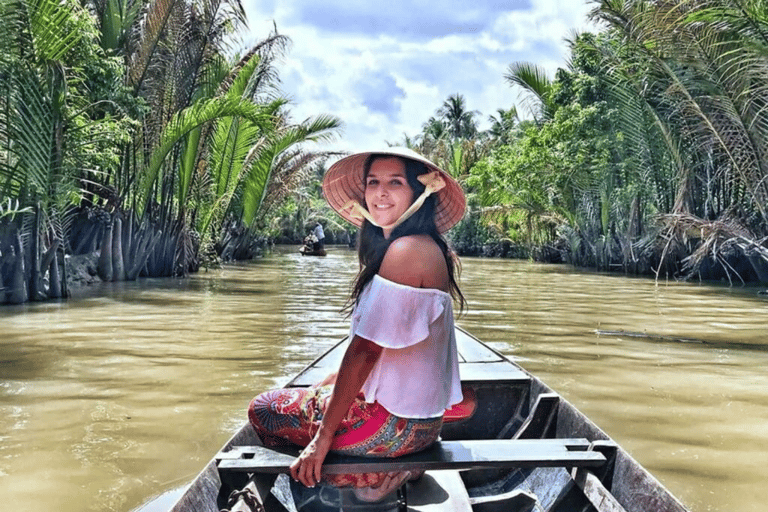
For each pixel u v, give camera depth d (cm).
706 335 964
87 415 529
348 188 298
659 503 274
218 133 2078
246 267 2392
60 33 1086
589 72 2383
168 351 785
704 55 1506
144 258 1733
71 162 1195
